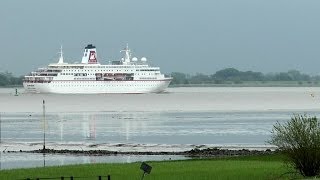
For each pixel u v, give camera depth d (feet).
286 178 444.55
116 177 464.65
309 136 445.37
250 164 543.80
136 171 498.69
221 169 506.89
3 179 460.55
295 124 454.40
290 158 466.29
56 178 460.55
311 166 447.42
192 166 533.96
